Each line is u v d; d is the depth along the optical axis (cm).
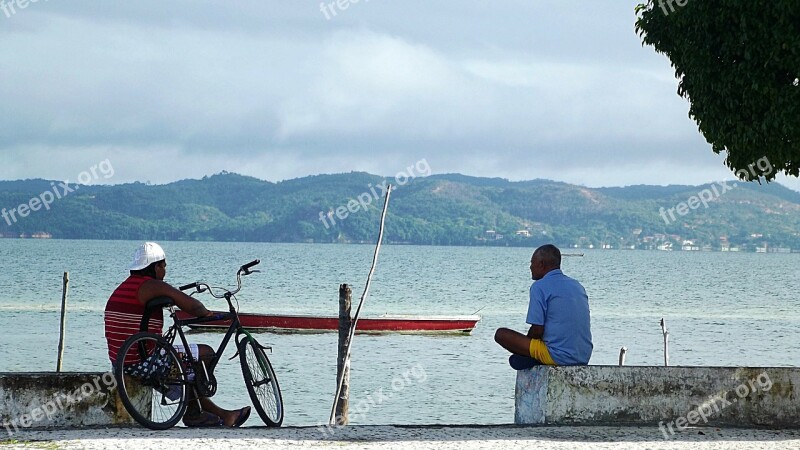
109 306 1301
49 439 1141
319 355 4784
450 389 3828
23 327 5925
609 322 7394
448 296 10206
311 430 1230
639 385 1313
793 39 1345
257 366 1448
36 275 12331
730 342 6000
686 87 1507
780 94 1371
